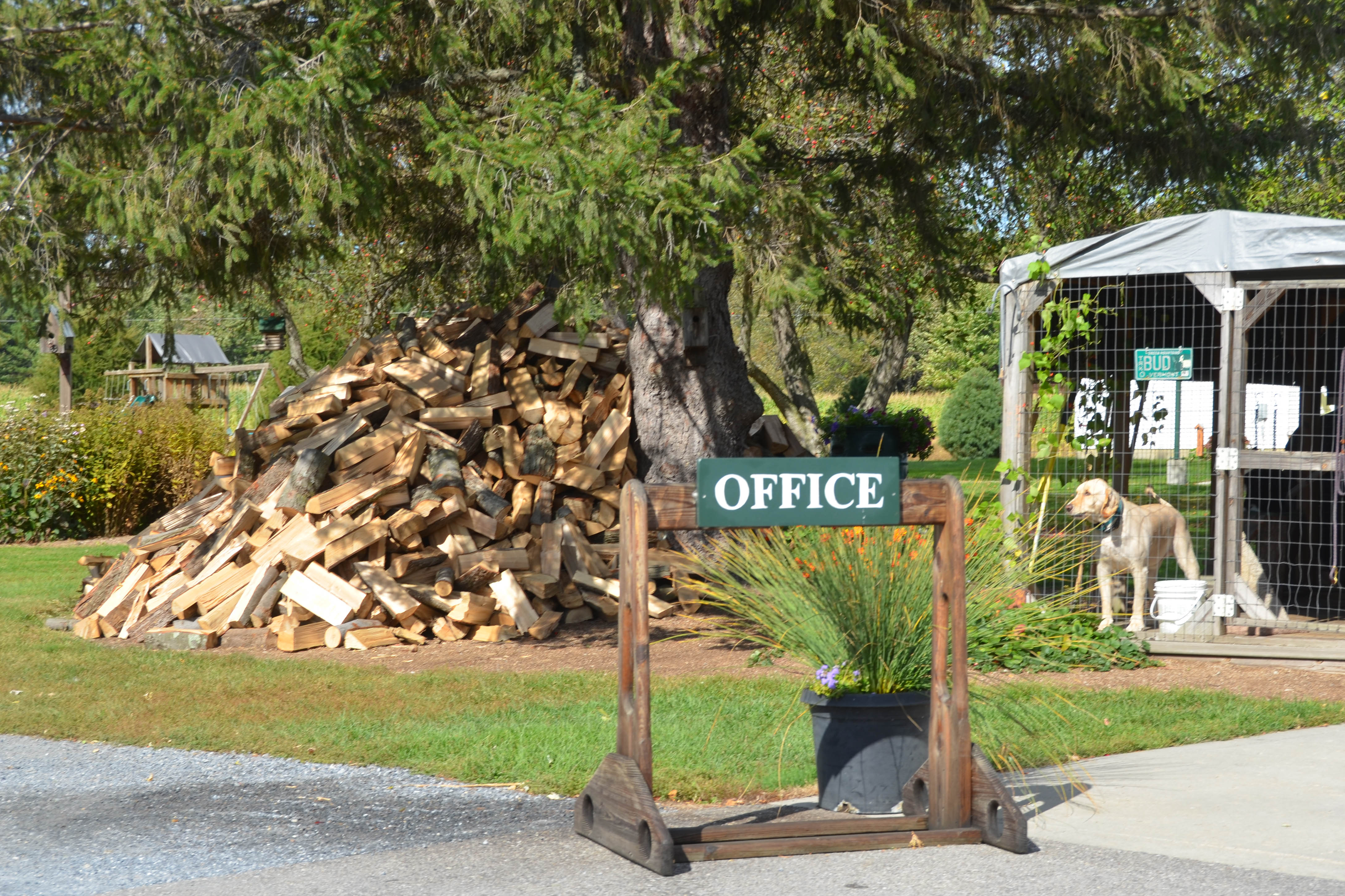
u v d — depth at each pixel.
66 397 19.89
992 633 5.82
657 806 5.00
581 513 10.41
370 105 8.91
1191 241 8.04
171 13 7.84
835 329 20.17
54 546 16.09
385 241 13.89
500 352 11.05
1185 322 10.37
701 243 7.91
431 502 9.29
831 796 4.89
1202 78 11.24
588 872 4.09
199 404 21.86
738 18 10.88
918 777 4.70
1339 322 9.77
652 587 10.36
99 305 9.69
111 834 4.57
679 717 6.42
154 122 8.17
